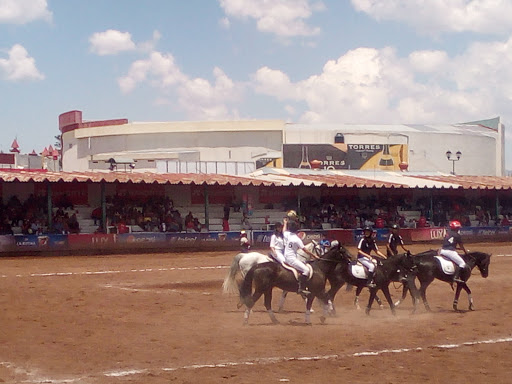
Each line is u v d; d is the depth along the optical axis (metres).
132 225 42.81
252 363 11.99
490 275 28.48
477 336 14.69
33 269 31.00
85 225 41.97
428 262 18.31
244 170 58.62
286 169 54.03
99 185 44.06
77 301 20.88
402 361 12.17
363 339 14.30
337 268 17.27
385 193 53.47
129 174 44.12
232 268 17.05
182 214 46.28
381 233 46.25
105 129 76.75
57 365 11.87
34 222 39.88
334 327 15.88
